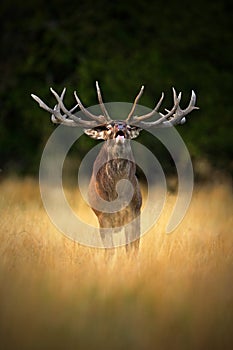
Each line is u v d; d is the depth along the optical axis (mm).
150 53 74500
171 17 77188
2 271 24438
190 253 28594
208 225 37906
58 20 79062
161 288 21922
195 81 74750
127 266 25938
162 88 74188
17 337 17984
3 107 77438
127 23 77312
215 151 74000
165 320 19156
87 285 22062
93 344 17797
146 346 17672
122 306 20156
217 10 76938
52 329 18453
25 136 78000
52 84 75062
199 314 19672
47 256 27375
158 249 29844
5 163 77562
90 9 77938
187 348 17672
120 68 73562
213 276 24062
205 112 74188
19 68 76750
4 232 31641
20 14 79750
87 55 74812
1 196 43125
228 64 77375
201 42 76500
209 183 63906
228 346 17812
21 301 20453
